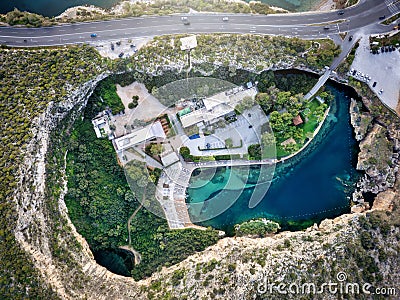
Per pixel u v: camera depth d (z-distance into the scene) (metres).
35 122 95.19
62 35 103.62
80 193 103.75
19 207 90.50
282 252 98.50
